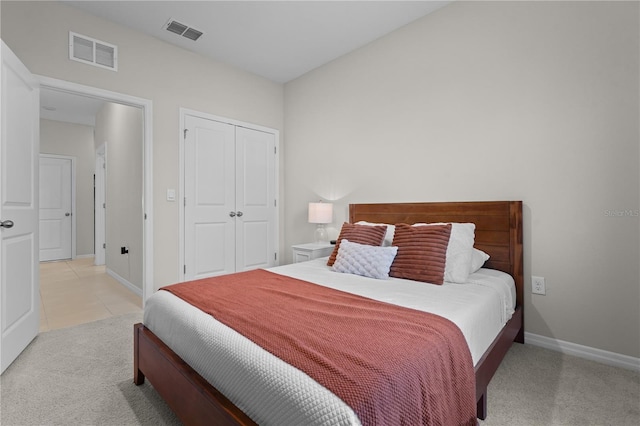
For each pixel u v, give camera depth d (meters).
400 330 1.18
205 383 1.18
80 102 4.84
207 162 3.51
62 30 2.57
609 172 1.95
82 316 2.85
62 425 1.41
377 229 2.48
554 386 1.72
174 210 3.25
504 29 2.36
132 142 3.75
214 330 1.25
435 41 2.73
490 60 2.42
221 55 3.49
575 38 2.06
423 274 2.01
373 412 0.80
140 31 3.01
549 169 2.17
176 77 3.27
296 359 0.98
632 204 1.88
